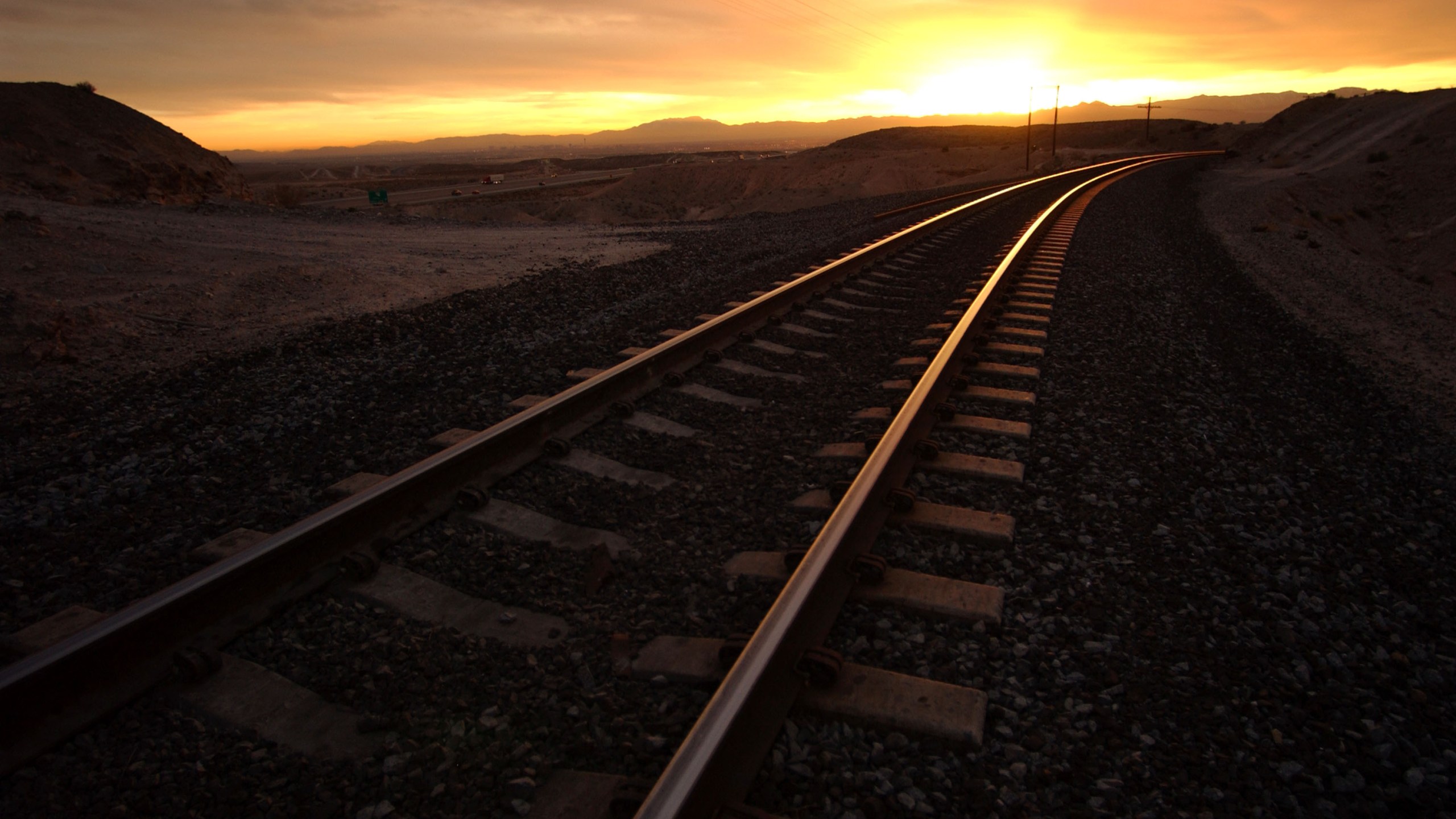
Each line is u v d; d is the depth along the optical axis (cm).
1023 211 1984
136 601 316
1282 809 240
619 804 232
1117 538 383
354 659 302
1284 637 315
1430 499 475
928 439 480
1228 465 480
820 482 450
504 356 685
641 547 386
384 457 476
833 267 971
